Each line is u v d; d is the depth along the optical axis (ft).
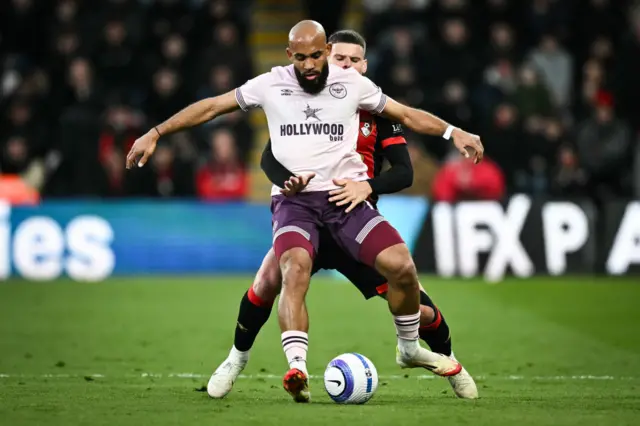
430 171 199.00
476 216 187.11
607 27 235.81
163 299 157.99
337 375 73.51
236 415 68.08
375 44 229.45
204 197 198.80
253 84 76.38
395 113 77.66
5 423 65.31
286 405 73.10
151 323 133.69
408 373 96.12
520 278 185.37
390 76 212.64
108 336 122.21
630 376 94.94
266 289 75.92
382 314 143.23
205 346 114.62
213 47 214.90
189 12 230.68
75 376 92.48
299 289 72.02
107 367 99.14
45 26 230.68
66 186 199.11
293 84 75.92
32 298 158.30
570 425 64.90
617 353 110.63
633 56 224.94
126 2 223.10
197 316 140.56
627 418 67.82
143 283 177.68
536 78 212.84
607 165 211.41
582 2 236.84
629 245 188.03
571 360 105.60
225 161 198.70
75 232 185.47
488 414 69.05
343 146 76.07
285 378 69.56
